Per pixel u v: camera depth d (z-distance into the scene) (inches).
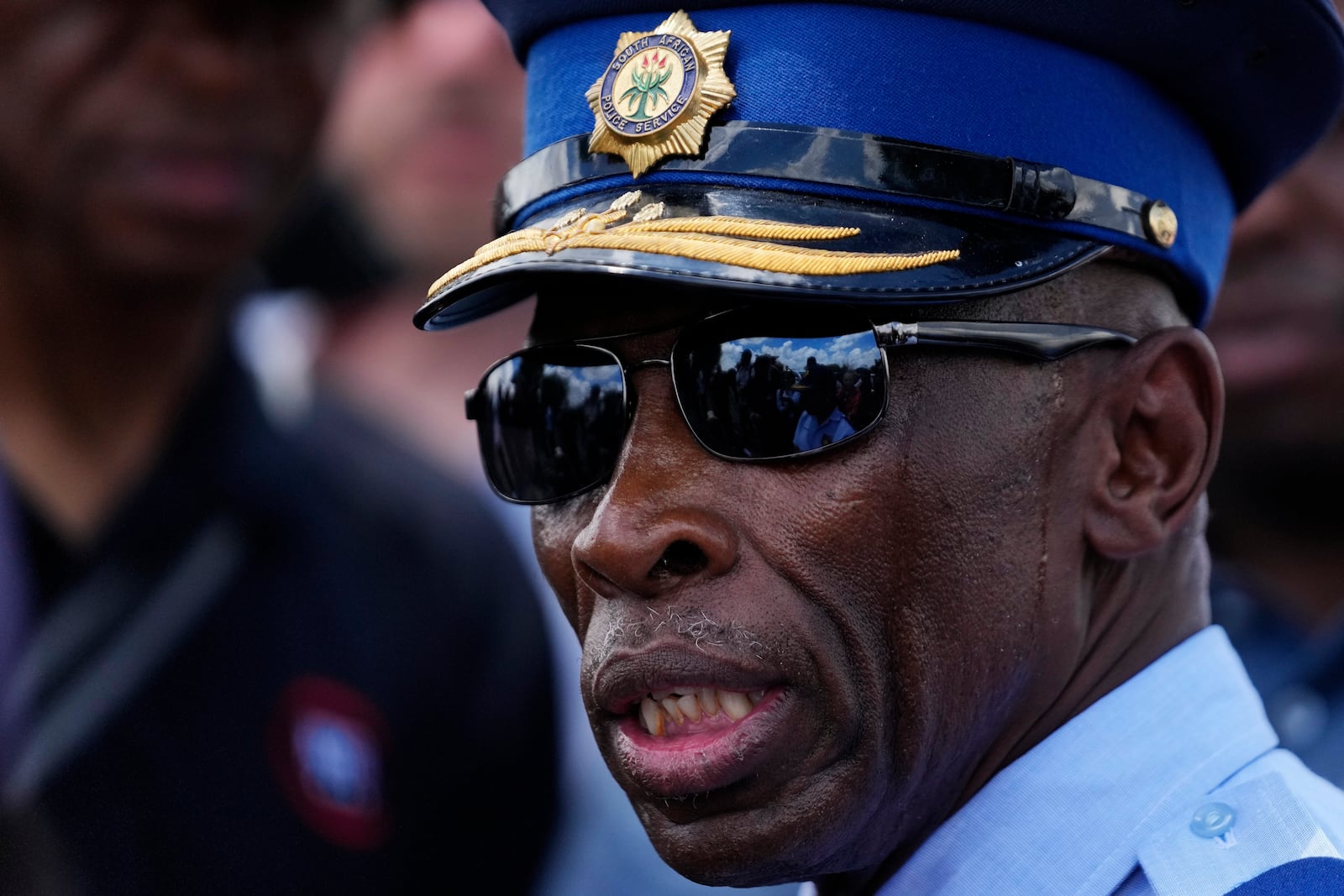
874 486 92.6
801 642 92.0
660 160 94.3
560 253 92.4
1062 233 95.2
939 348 93.4
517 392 103.1
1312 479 181.5
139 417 171.0
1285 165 110.8
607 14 100.2
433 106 227.8
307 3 165.9
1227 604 195.9
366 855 176.2
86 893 158.7
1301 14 98.4
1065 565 98.4
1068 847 98.5
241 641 173.5
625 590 93.7
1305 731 179.9
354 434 193.5
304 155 172.6
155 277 164.4
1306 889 87.4
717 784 93.0
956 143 93.6
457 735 184.5
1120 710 101.5
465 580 189.9
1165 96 102.4
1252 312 179.9
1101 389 98.7
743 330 93.5
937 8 94.0
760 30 94.7
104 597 167.5
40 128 158.7
